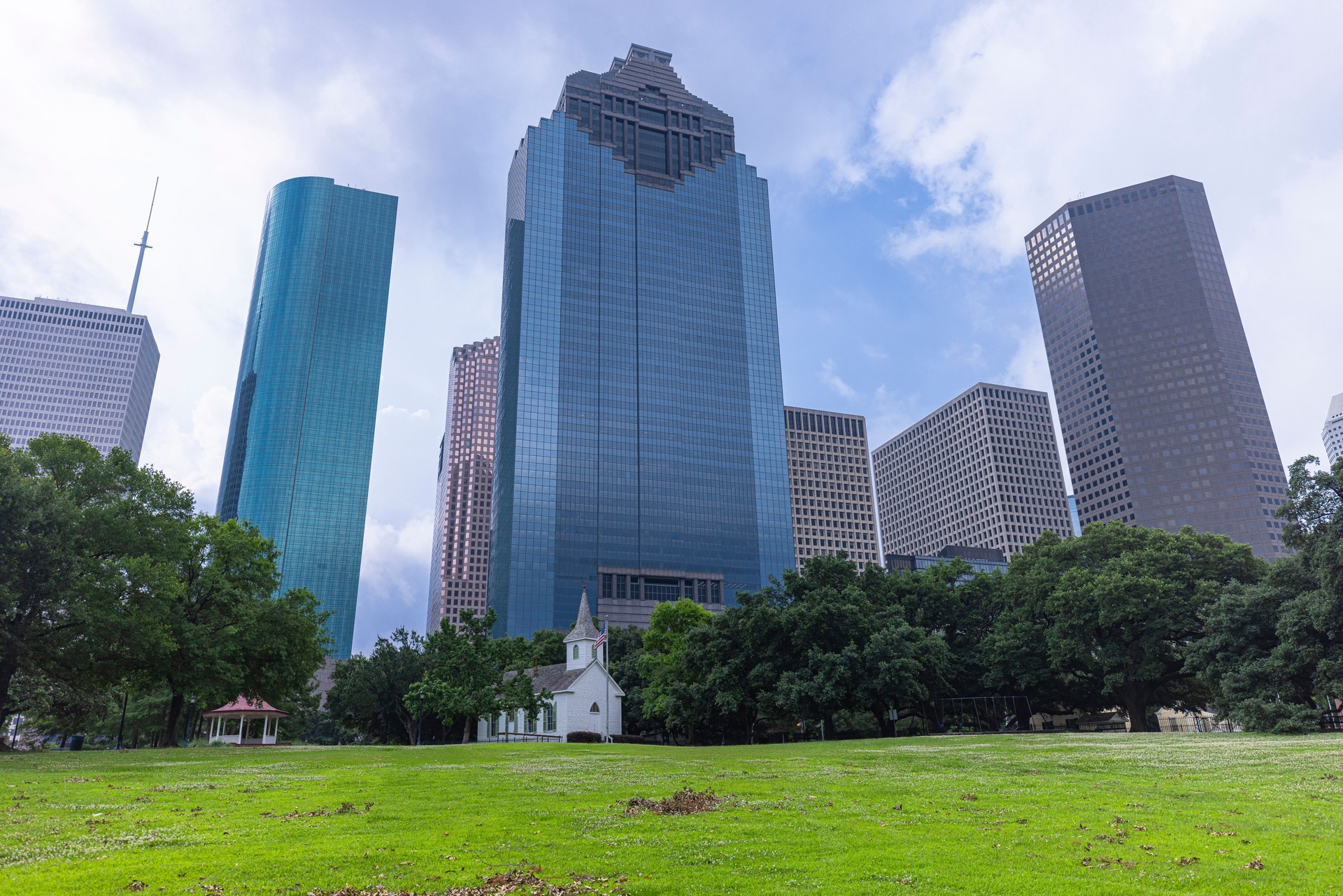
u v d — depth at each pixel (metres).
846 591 79.62
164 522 56.41
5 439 54.84
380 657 99.69
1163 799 22.61
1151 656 70.50
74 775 31.52
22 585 46.66
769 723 88.88
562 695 86.50
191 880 14.11
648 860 15.55
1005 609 86.56
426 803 23.55
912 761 38.03
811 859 15.52
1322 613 52.06
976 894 13.00
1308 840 16.39
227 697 64.38
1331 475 57.12
